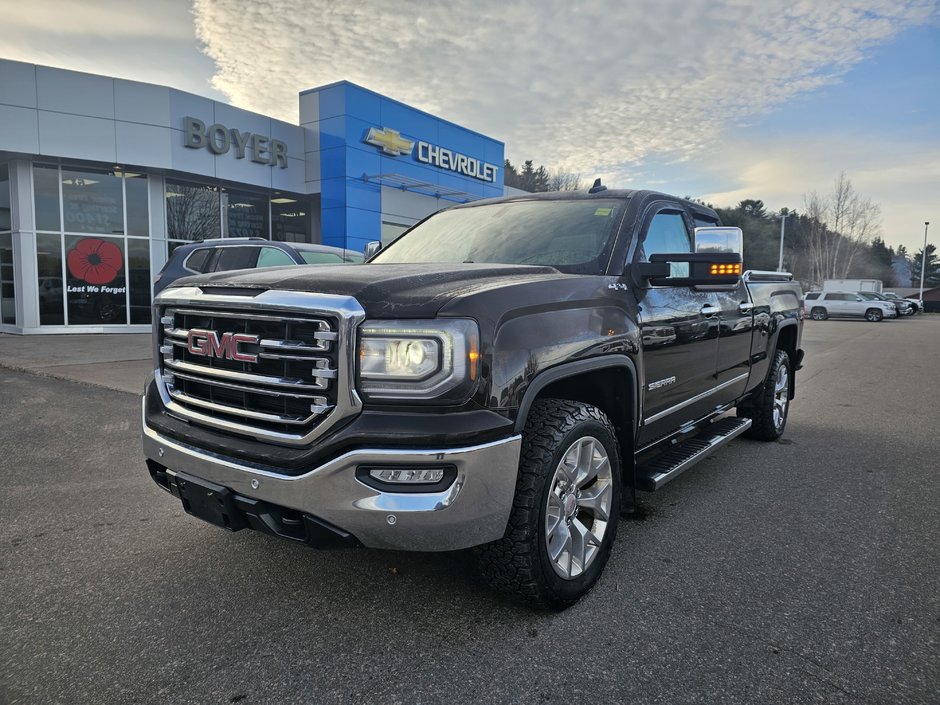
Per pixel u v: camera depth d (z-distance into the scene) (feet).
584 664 7.94
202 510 9.05
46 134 52.75
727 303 14.62
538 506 8.53
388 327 7.63
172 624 8.87
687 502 13.91
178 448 9.10
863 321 117.70
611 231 11.52
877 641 8.47
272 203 70.33
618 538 11.90
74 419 21.38
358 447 7.60
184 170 58.90
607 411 10.77
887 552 11.32
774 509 13.48
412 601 9.46
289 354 8.04
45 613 9.17
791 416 23.67
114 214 58.75
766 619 9.02
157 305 10.02
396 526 7.58
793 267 235.61
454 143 82.84
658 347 11.33
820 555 11.18
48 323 56.44
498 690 7.45
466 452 7.60
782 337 19.62
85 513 13.09
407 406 7.62
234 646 8.34
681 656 8.11
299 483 7.75
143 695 7.34
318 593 9.71
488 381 7.82
